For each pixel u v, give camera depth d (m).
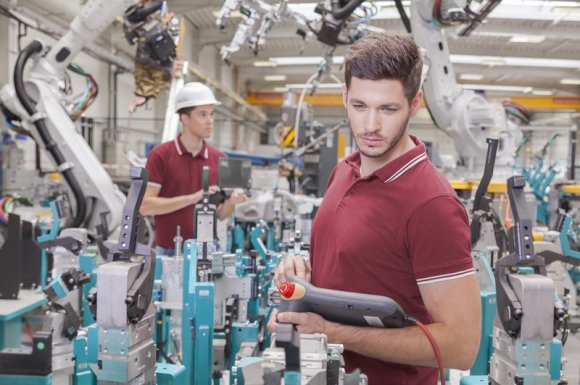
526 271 1.28
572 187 6.25
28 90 3.92
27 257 3.74
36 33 6.64
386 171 1.25
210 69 12.36
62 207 2.66
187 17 9.87
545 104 14.45
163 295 2.63
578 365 3.18
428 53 4.72
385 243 1.23
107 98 8.78
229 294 2.51
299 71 13.41
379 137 1.15
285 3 3.96
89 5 3.86
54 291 1.73
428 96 5.01
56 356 1.66
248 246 5.30
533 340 1.17
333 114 16.92
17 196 4.46
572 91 14.11
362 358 1.35
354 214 1.30
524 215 1.21
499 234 2.66
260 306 2.86
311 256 1.50
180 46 4.02
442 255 1.14
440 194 1.17
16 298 3.50
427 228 1.16
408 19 4.62
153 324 1.30
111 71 8.80
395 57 1.10
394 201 1.22
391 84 1.11
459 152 5.21
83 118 7.57
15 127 4.14
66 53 3.99
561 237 2.46
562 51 9.42
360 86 1.13
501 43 9.21
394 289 1.26
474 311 1.14
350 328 1.12
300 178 6.38
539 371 1.18
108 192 3.94
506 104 6.71
